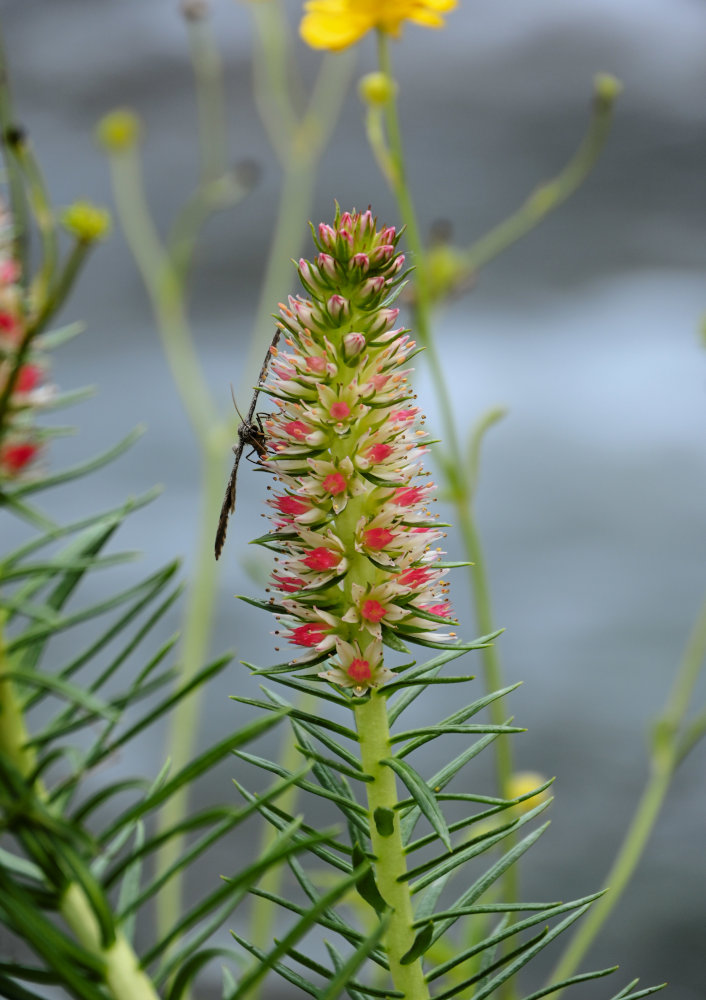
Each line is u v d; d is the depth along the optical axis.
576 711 2.05
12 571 0.70
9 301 0.73
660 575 2.34
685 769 1.95
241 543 2.32
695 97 3.95
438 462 1.07
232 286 3.24
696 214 3.61
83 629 2.21
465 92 3.97
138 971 0.67
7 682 0.69
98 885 0.67
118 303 3.18
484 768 1.97
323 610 0.70
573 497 2.62
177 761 1.38
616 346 3.08
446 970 0.68
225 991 0.70
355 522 0.69
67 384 2.88
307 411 0.69
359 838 0.69
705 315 1.27
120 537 2.39
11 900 0.67
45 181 3.47
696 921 1.67
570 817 1.85
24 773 0.69
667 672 2.09
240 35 3.93
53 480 0.72
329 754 1.37
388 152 1.06
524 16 4.17
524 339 3.15
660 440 2.72
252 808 0.66
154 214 3.43
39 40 3.96
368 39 3.96
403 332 0.69
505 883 1.00
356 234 0.69
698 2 4.21
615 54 4.04
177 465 2.61
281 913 1.62
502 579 2.38
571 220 3.57
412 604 0.69
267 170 3.61
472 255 1.44
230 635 2.17
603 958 1.65
